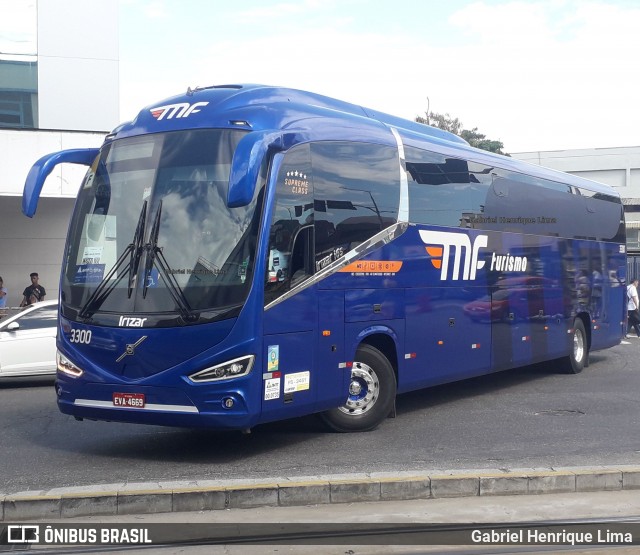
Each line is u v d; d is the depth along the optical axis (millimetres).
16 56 24422
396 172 11164
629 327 28297
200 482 7641
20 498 7105
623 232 19109
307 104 10242
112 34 25078
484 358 13117
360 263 10320
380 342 11047
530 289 14633
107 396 8992
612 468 8250
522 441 10109
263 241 8828
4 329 15258
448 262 12188
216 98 9539
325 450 9609
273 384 8914
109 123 25047
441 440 10164
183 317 8641
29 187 9523
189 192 9008
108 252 9234
